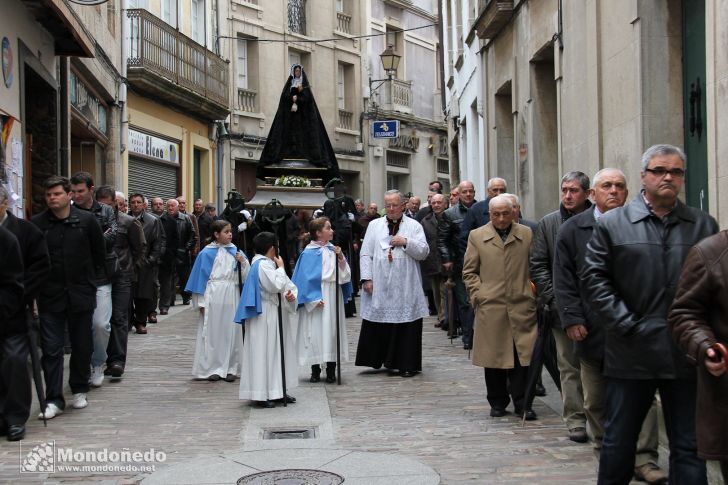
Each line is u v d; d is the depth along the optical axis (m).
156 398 10.01
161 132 26.70
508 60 18.45
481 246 8.81
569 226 6.77
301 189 18.55
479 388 10.42
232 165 32.47
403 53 42.00
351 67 38.78
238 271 11.29
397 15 41.69
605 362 5.57
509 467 6.95
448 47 30.38
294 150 19.22
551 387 10.35
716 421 4.58
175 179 28.14
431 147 43.72
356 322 17.45
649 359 5.33
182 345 14.19
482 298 8.67
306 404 9.63
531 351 8.56
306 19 36.31
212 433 8.28
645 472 6.47
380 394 10.18
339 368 10.85
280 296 9.55
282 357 9.50
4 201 8.12
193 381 11.13
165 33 25.66
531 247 8.73
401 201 11.51
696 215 5.52
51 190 9.12
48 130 15.91
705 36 9.49
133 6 24.56
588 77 12.46
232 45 32.59
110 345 11.20
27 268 8.16
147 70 24.19
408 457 7.22
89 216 9.37
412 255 11.44
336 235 17.14
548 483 6.51
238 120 32.91
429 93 44.28
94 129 20.56
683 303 4.73
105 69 21.20
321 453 7.35
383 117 39.97
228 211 16.84
